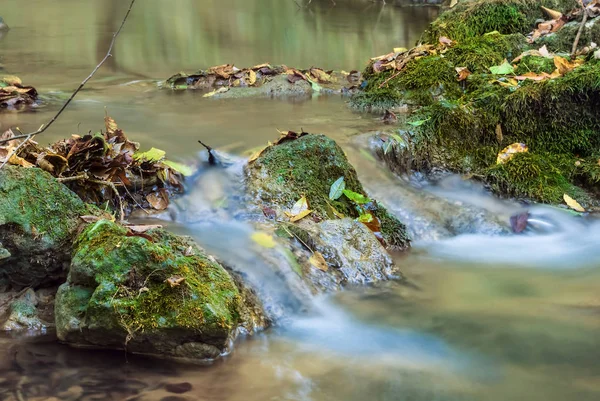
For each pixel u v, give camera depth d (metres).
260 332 3.05
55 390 2.51
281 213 3.86
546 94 5.25
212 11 12.91
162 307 2.70
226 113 5.60
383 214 4.22
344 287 3.47
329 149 4.29
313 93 6.51
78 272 2.80
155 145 4.58
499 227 4.39
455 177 4.95
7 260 3.04
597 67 5.36
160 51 8.64
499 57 6.27
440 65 6.05
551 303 3.49
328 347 2.99
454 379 2.78
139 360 2.75
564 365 2.90
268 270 3.35
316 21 11.91
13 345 2.81
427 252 4.12
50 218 3.13
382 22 11.81
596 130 5.25
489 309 3.40
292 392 2.62
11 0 13.68
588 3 7.22
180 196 4.07
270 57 8.41
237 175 4.21
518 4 7.15
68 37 9.42
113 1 13.95
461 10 7.49
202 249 3.35
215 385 2.63
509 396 2.67
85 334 2.76
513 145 5.18
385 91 5.97
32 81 6.69
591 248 4.25
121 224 3.39
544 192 4.72
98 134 3.86
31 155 3.66
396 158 4.86
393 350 3.00
